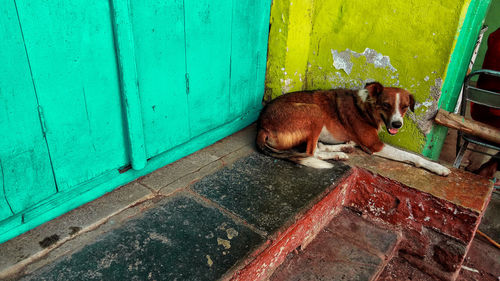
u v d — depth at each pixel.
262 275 2.29
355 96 3.11
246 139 3.41
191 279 1.88
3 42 1.68
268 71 3.63
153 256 2.01
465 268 3.27
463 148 3.31
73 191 2.28
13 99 1.81
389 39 3.11
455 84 3.23
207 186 2.66
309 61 3.71
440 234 2.83
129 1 2.12
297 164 3.03
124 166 2.58
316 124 3.05
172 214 2.35
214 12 2.77
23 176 2.00
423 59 2.99
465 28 2.83
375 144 3.17
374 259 2.73
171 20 2.46
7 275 1.82
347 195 3.20
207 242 2.14
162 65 2.53
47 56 1.88
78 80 2.07
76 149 2.21
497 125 3.48
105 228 2.19
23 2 1.70
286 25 3.29
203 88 2.97
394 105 2.82
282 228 2.31
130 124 2.41
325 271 2.60
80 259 1.95
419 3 2.86
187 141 3.03
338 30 3.37
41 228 2.12
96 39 2.07
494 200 3.89
